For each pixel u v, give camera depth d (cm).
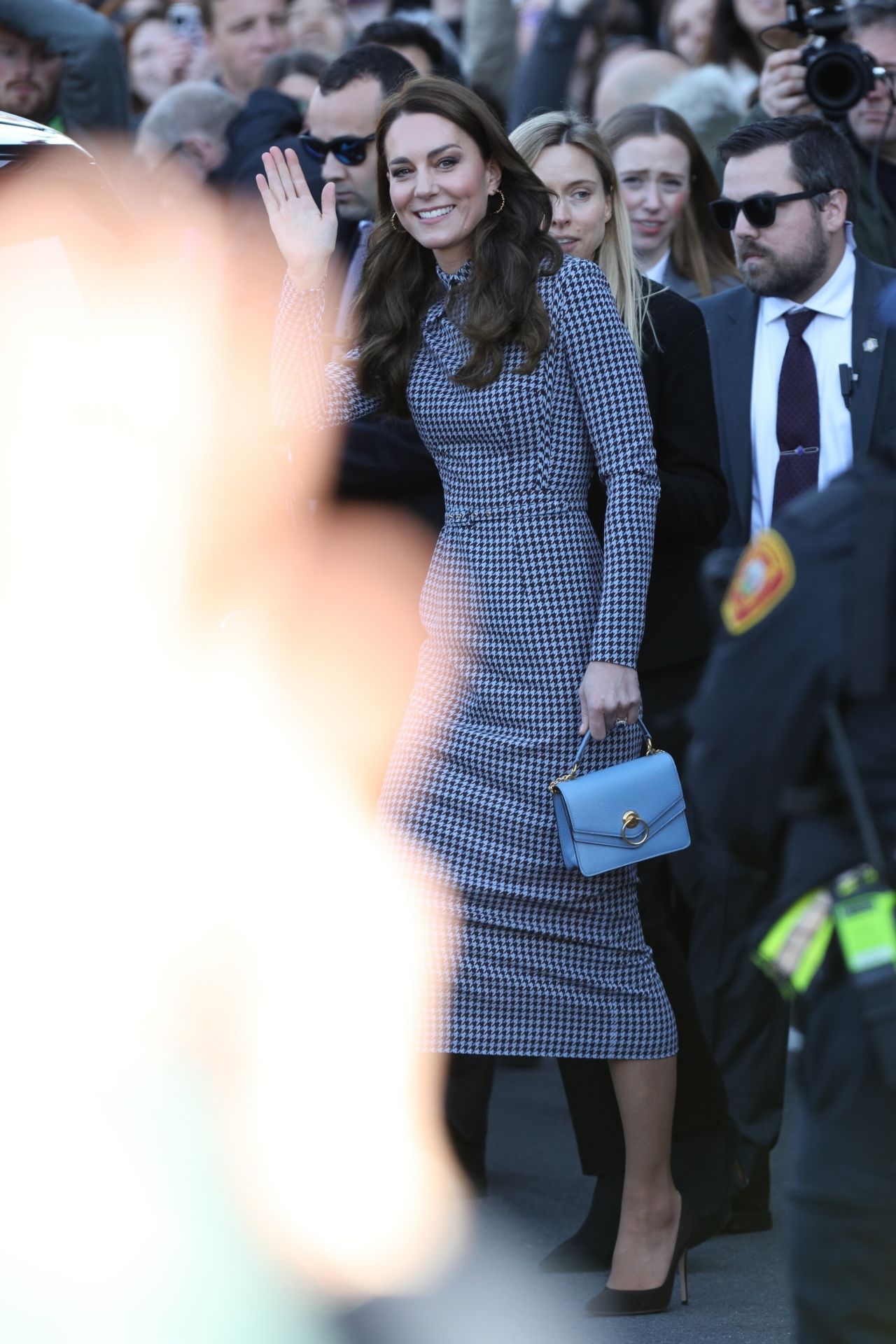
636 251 2006
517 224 1397
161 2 2933
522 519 1400
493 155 1398
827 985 896
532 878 1404
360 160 1878
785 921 894
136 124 2745
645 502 1384
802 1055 909
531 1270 1509
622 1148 1502
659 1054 1424
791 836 911
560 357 1392
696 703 933
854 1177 884
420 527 1672
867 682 866
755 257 1670
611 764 1410
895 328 1650
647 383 1538
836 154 1664
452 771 1420
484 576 1409
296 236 1497
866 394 1661
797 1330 921
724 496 1552
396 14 3025
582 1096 1504
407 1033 1422
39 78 2320
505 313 1374
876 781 879
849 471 916
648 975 1434
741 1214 1627
